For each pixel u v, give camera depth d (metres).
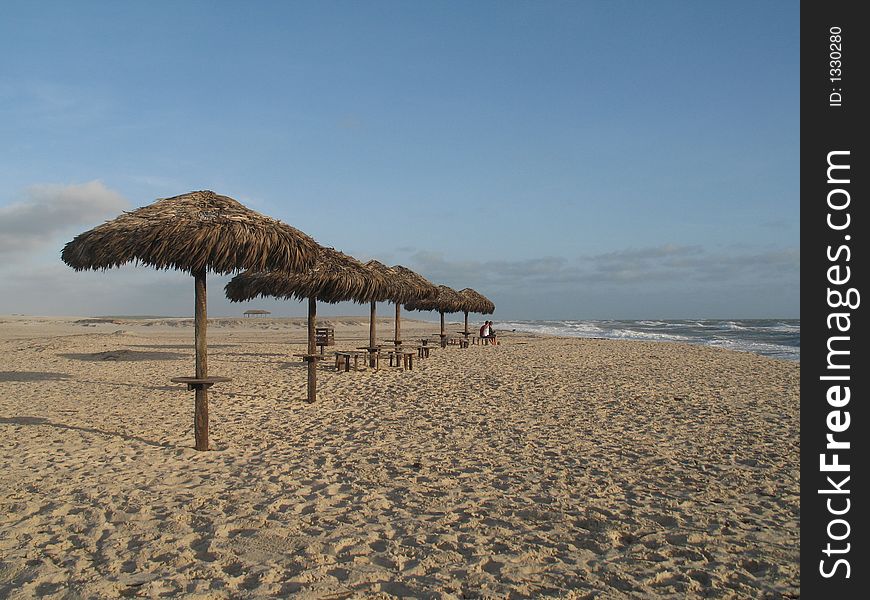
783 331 54.94
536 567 3.63
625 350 20.61
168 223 5.79
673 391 10.62
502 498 4.91
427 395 10.13
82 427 7.51
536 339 30.27
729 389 10.84
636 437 7.11
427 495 4.97
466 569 3.58
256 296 10.27
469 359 16.78
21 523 4.25
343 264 9.84
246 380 12.00
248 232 6.01
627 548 3.94
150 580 3.39
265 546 3.88
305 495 4.93
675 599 3.26
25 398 10.00
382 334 39.38
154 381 12.18
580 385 11.34
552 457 6.21
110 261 5.82
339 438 7.04
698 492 5.10
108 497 4.81
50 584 3.34
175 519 4.34
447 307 22.06
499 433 7.31
